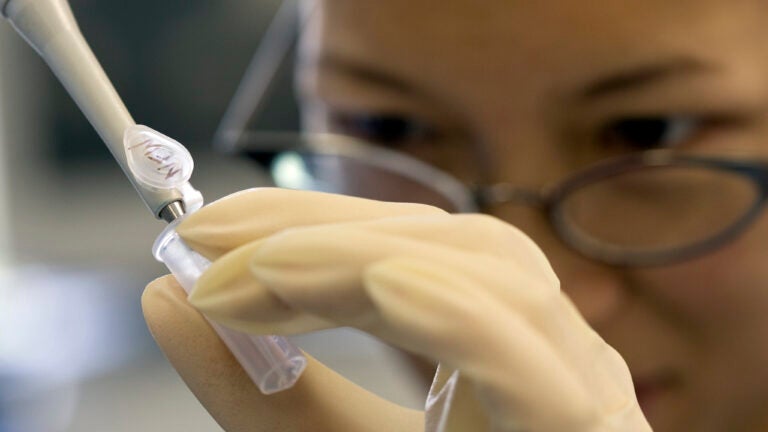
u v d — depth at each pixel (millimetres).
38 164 1697
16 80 1673
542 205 672
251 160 870
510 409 241
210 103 1661
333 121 792
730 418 698
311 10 792
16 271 1618
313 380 325
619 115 639
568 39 607
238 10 1640
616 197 660
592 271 674
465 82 651
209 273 274
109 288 1564
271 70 932
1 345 1390
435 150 734
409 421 335
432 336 237
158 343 316
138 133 310
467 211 694
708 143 638
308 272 251
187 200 314
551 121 657
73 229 1698
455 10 627
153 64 1652
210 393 313
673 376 690
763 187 625
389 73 683
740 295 653
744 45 614
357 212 294
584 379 267
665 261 651
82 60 318
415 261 245
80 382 1363
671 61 604
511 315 245
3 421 1237
